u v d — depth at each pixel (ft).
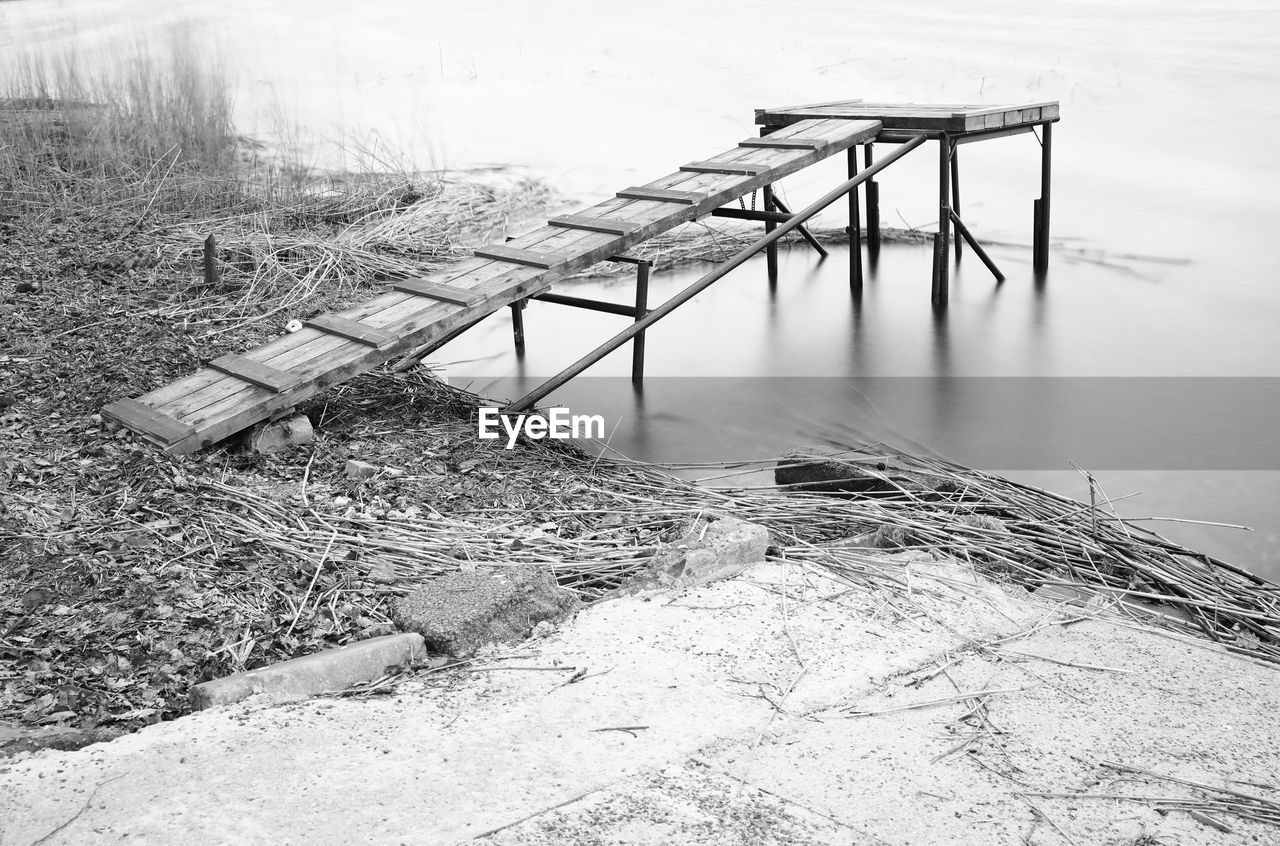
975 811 10.84
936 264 37.27
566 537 19.56
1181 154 50.24
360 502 20.59
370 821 10.52
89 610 15.94
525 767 11.48
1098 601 17.17
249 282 33.88
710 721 12.44
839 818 10.66
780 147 34.42
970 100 57.11
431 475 22.17
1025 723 12.60
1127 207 45.93
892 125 37.14
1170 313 36.27
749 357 33.32
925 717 12.71
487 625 15.01
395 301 25.99
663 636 14.75
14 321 28.86
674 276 41.57
